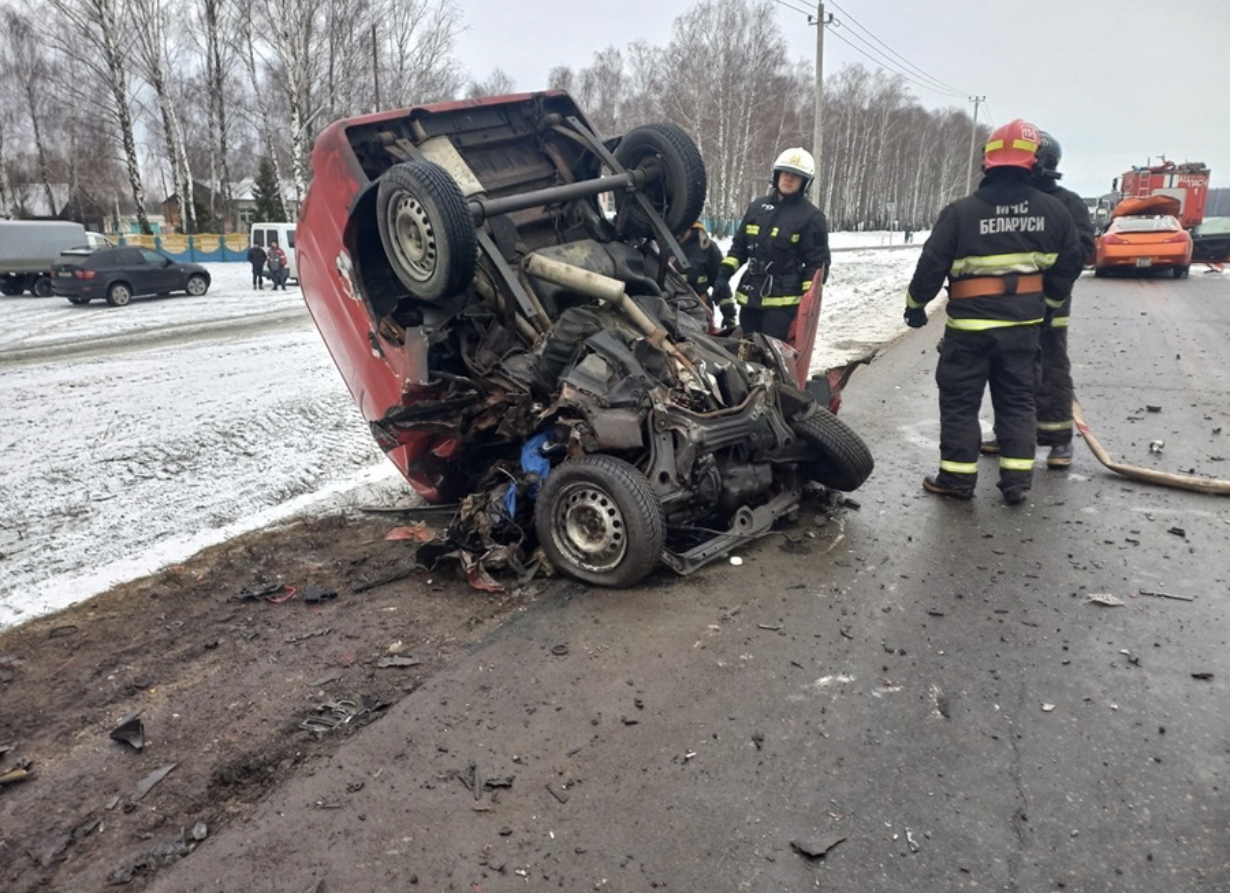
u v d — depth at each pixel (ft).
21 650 12.41
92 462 21.03
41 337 44.39
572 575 14.08
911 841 8.20
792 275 20.68
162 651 12.35
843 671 11.22
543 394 15.72
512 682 11.16
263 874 7.94
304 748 9.89
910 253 115.14
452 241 14.43
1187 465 19.69
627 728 10.09
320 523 17.51
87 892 7.80
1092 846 8.09
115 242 114.52
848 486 17.07
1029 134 16.20
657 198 19.21
